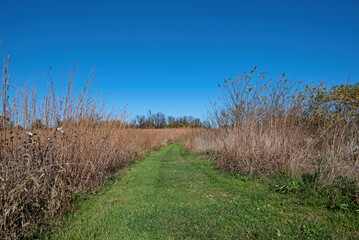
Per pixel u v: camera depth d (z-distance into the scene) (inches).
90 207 180.1
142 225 148.3
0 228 117.5
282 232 135.0
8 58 143.0
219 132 392.5
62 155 204.7
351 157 203.9
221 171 309.0
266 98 301.9
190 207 181.6
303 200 179.0
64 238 128.3
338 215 150.1
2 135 149.6
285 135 268.5
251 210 169.6
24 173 147.4
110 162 315.9
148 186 249.6
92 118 267.1
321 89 272.5
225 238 131.0
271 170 252.1
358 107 210.7
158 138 775.7
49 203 152.3
